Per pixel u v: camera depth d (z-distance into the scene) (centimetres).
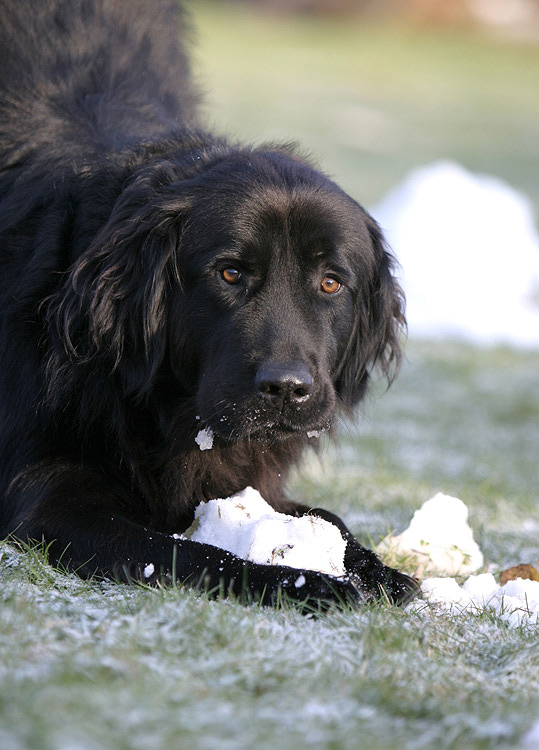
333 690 484
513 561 872
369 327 798
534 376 2088
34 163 825
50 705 418
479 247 2709
